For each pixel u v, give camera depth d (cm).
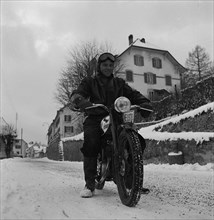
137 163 281
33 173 680
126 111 322
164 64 4412
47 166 1158
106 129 340
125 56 4159
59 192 384
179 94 1927
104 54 381
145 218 253
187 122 1320
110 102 371
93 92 374
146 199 353
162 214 274
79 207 293
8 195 336
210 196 399
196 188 480
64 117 5328
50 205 297
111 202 320
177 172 860
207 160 1016
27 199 322
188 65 5653
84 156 363
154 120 2186
